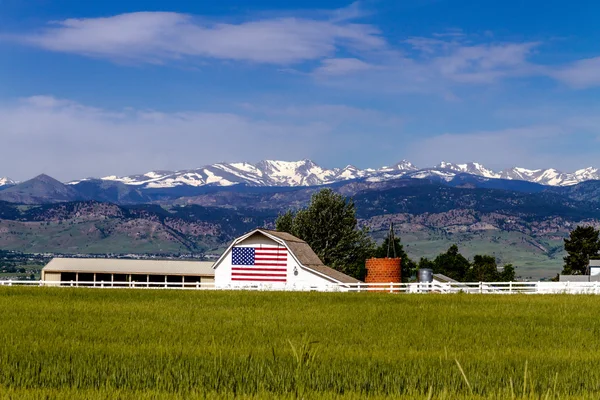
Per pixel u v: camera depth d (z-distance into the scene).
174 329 43.94
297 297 72.12
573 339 42.09
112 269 116.88
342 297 72.50
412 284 88.94
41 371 28.92
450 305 63.38
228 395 24.69
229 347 35.88
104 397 24.17
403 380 28.03
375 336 42.22
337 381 27.50
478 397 24.69
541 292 83.31
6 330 42.34
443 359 32.84
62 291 75.75
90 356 32.22
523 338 42.34
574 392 26.72
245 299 68.94
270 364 30.11
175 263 123.44
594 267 127.12
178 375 28.03
